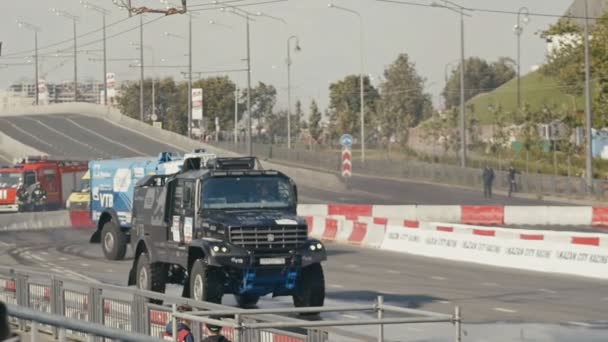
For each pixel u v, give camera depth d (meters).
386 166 154.12
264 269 37.94
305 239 38.66
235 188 39.59
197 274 38.22
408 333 35.19
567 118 142.75
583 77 138.88
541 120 147.00
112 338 15.10
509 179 127.56
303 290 38.94
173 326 22.95
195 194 39.38
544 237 60.62
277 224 38.19
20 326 35.81
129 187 61.19
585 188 119.38
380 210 95.44
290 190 40.19
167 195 41.12
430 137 199.62
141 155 172.88
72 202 98.88
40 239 82.50
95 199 65.44
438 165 143.88
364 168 158.38
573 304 43.19
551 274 55.75
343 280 52.62
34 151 171.00
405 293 47.00
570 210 92.69
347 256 66.69
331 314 39.66
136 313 28.47
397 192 131.25
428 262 62.72
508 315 39.81
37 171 112.19
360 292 47.34
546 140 146.12
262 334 23.02
